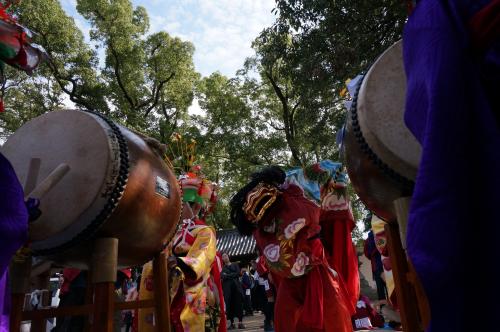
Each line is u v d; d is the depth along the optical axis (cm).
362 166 160
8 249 111
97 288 164
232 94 1742
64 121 183
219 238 2106
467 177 78
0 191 112
